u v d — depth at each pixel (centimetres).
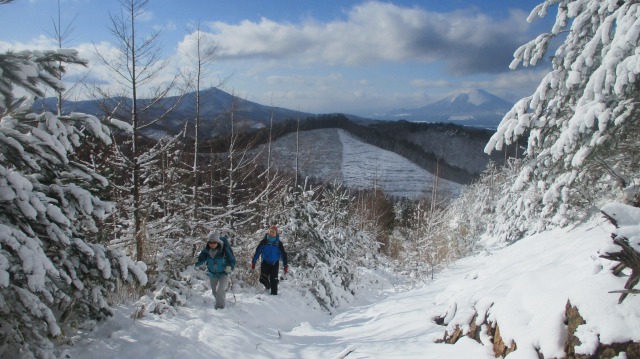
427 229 1725
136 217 775
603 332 315
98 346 446
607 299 335
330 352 518
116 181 809
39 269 326
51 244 392
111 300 589
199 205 968
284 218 1185
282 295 839
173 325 537
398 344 509
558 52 691
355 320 796
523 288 434
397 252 2261
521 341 376
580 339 326
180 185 886
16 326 352
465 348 441
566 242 711
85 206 413
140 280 483
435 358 435
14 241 325
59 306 451
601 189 800
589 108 565
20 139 365
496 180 2559
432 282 1169
